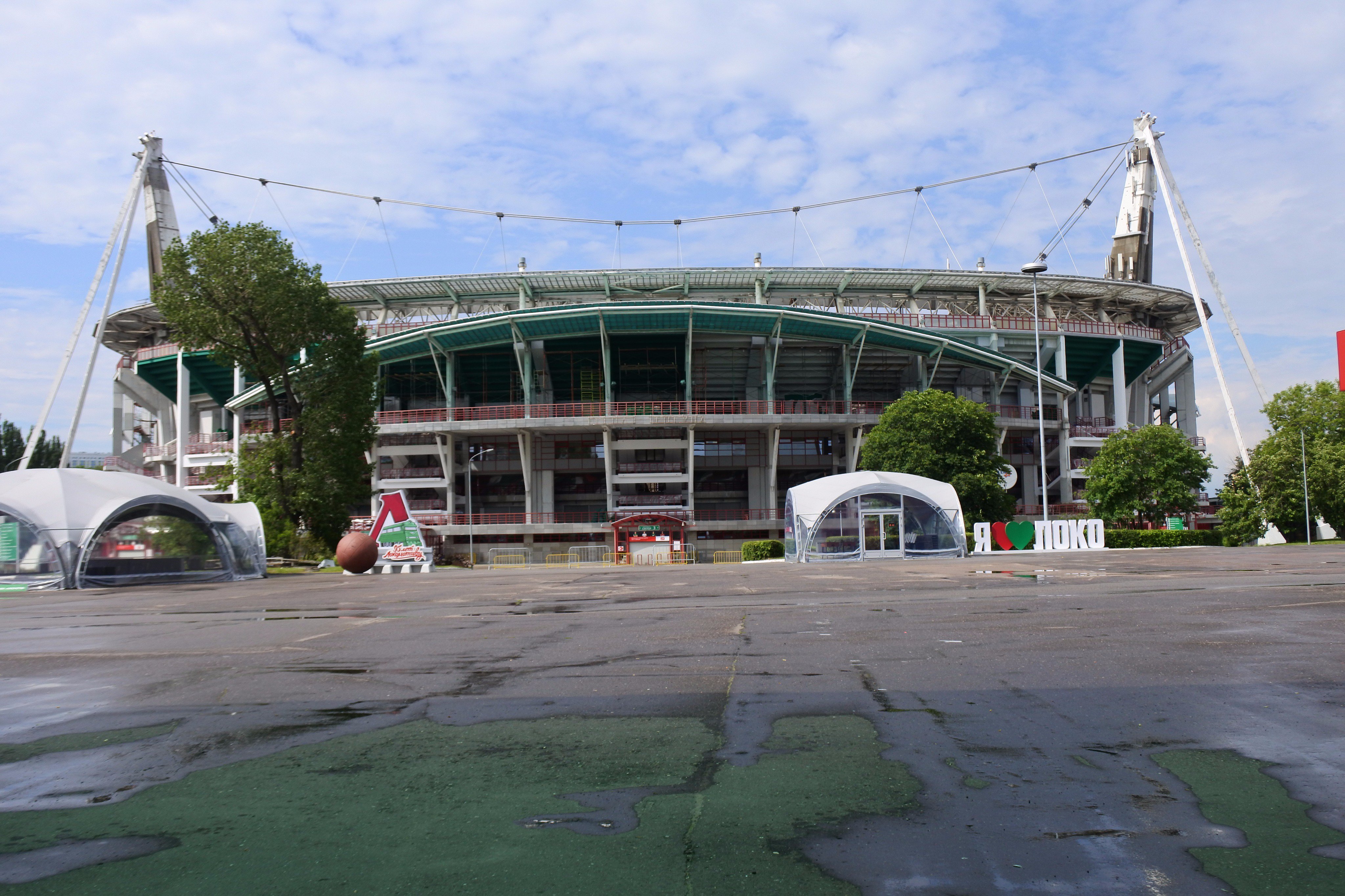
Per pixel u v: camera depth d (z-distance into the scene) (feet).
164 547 97.35
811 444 210.18
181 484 204.23
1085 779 15.93
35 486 92.68
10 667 31.60
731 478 211.41
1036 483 218.18
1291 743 18.02
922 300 219.00
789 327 188.34
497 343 191.52
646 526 183.01
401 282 198.29
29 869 12.53
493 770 17.06
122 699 24.77
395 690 25.21
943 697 22.68
